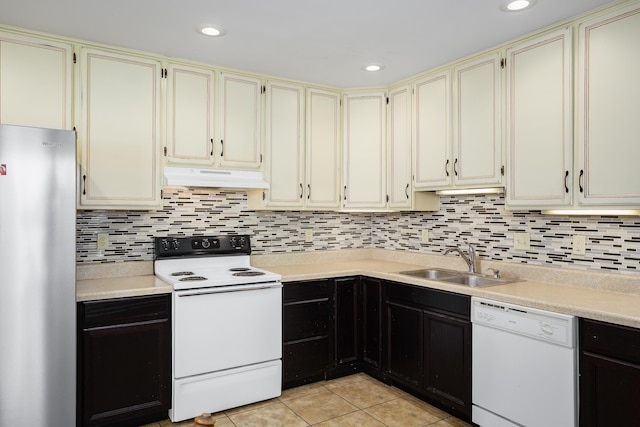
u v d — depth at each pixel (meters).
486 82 2.76
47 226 2.17
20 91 2.46
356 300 3.32
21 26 2.43
